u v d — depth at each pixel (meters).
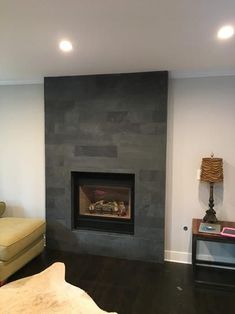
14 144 3.81
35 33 2.19
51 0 1.72
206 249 3.26
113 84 3.28
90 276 2.94
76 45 2.42
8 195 3.88
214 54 2.58
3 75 3.43
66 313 2.00
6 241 2.73
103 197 3.82
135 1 1.72
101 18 1.94
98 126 3.36
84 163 3.43
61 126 3.47
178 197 3.30
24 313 1.98
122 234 3.42
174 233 3.33
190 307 2.46
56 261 3.28
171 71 3.15
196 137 3.21
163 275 2.99
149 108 3.19
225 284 2.82
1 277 2.66
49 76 3.45
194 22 1.97
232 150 3.13
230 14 1.86
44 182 3.74
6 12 1.87
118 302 2.50
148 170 3.24
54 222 3.58
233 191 3.15
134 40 2.29
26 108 3.73
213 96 3.14
